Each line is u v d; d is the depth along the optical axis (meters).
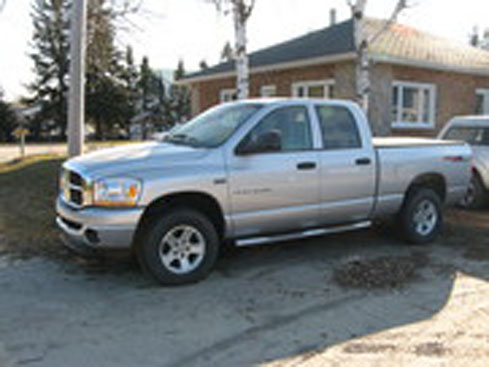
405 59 13.70
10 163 13.08
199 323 3.97
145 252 4.68
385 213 6.23
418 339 3.71
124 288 4.75
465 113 16.44
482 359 3.41
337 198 5.72
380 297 4.57
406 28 17.61
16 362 3.31
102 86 44.22
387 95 13.91
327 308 4.30
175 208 4.81
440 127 15.61
